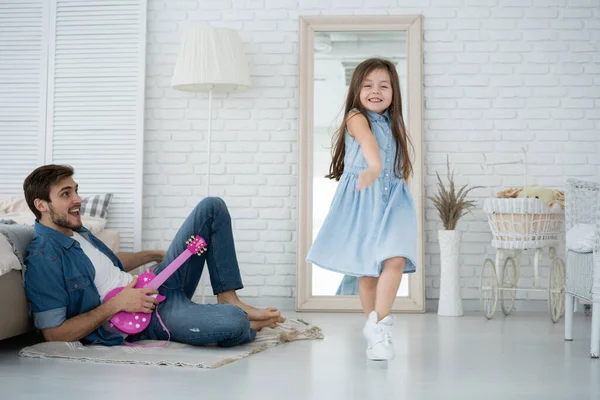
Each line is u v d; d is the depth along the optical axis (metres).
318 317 4.47
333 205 2.90
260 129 5.03
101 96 5.01
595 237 2.95
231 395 2.15
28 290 2.89
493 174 4.96
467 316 4.59
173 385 2.28
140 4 5.00
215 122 5.04
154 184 5.06
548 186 4.95
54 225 2.98
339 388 2.26
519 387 2.32
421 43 4.95
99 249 3.18
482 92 4.98
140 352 2.83
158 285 3.03
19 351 2.96
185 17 5.08
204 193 5.04
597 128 4.95
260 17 5.05
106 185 4.99
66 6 5.05
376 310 2.78
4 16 5.08
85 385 2.28
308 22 5.00
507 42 4.99
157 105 5.08
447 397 2.15
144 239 5.04
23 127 5.05
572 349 3.14
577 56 4.98
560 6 4.98
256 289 4.99
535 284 4.57
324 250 2.85
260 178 5.03
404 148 2.94
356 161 2.90
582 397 2.18
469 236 4.95
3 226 2.96
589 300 3.06
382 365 2.70
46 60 5.05
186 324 2.95
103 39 5.02
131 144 4.98
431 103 5.00
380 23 4.97
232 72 4.62
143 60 4.99
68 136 5.03
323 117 4.97
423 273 4.83
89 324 2.89
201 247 3.12
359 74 2.95
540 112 4.97
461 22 5.00
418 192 4.89
